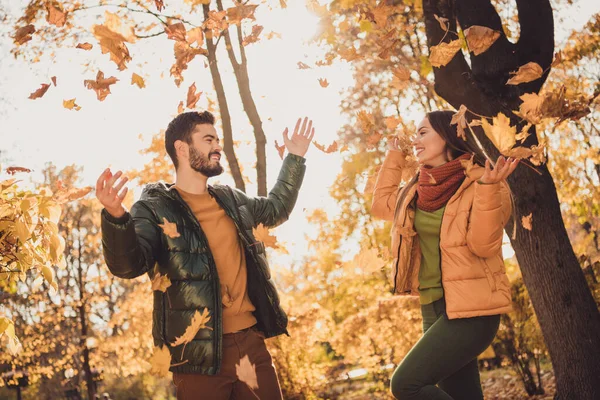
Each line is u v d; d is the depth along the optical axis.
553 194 5.54
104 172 2.52
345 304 11.53
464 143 3.22
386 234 11.94
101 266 16.28
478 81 5.41
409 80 3.89
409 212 3.16
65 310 16.86
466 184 2.97
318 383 10.20
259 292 3.08
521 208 5.50
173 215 2.93
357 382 12.32
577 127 8.98
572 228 10.78
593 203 9.48
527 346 8.81
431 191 3.07
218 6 6.15
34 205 3.43
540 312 5.60
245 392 2.98
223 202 3.10
